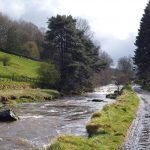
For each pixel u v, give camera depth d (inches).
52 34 3521.2
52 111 1801.2
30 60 4928.6
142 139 912.9
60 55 3548.2
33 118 1503.4
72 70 3457.2
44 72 3410.4
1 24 5502.0
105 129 1002.7
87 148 780.0
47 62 3720.5
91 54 4143.7
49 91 2947.8
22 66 4340.6
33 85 3230.8
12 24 6122.1
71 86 3528.5
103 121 1154.0
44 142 985.5
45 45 3580.2
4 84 2829.7
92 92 4015.8
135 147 822.5
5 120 1407.5
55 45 3528.5
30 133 1134.4
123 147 823.1
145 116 1363.2
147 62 3927.2
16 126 1270.9
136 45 4087.1
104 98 2893.7
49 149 761.0
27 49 5600.4
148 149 802.8
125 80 5836.6
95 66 4215.1
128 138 926.4
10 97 2266.2
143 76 4101.9
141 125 1138.0
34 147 918.4
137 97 2402.8
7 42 5324.8
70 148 755.4
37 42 6392.7
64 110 1856.5
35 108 1939.0
